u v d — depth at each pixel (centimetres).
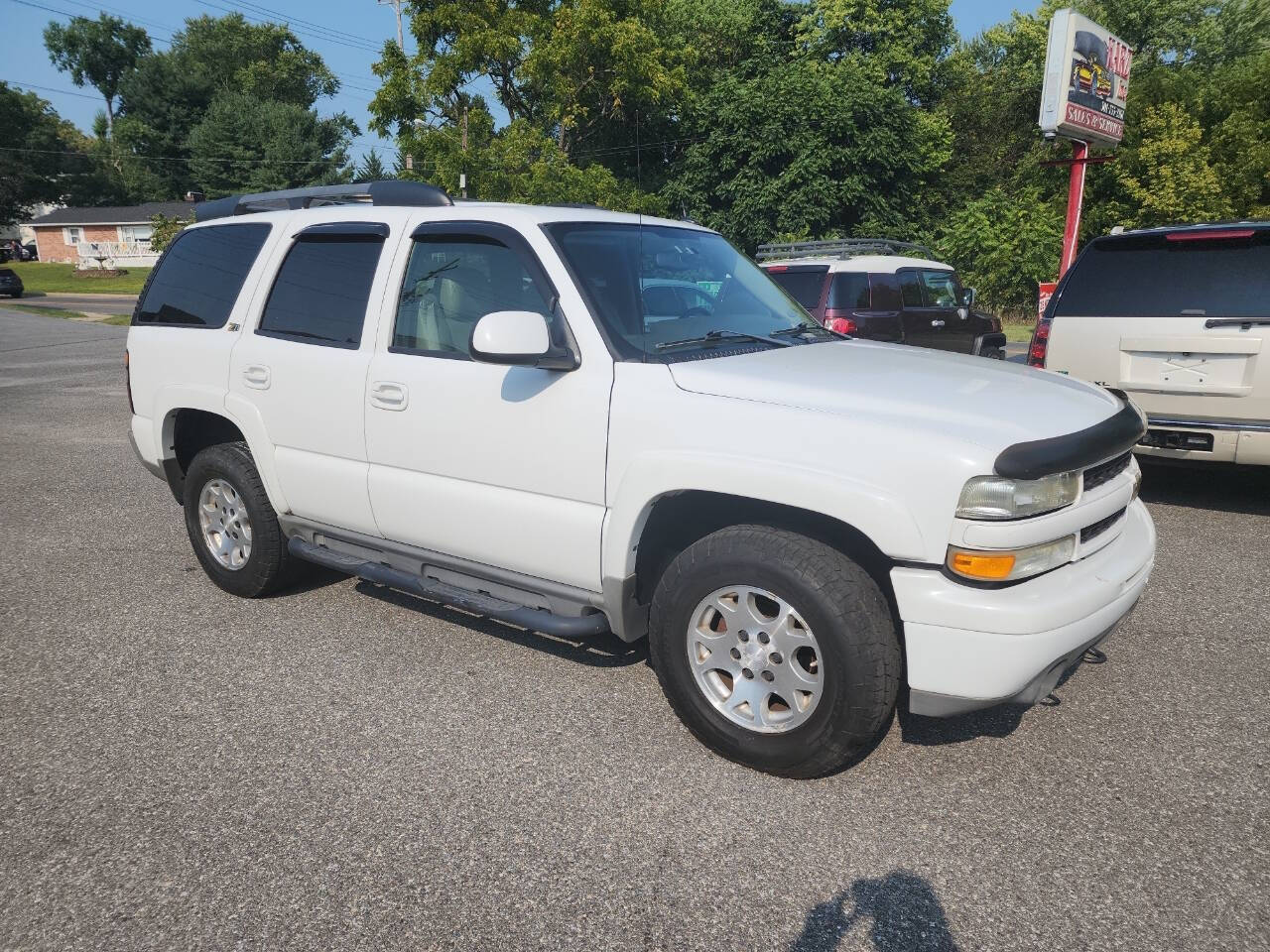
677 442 290
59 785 292
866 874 247
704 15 3656
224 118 6216
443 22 2961
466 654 392
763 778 294
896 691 274
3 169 7131
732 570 284
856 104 2800
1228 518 604
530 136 2847
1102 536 293
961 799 282
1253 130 2222
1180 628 419
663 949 220
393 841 263
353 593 469
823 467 266
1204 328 564
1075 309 622
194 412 466
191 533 470
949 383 301
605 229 357
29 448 881
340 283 393
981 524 250
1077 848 258
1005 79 3484
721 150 3073
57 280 5372
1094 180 2386
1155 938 222
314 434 394
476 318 345
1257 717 334
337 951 220
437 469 354
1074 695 353
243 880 246
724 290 379
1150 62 3634
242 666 381
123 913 233
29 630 422
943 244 2564
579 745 316
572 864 252
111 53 9000
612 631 325
